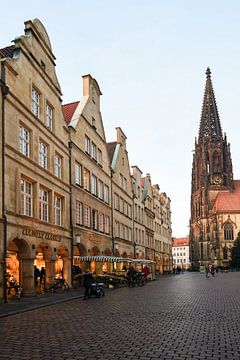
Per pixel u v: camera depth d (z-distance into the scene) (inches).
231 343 430.6
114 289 1393.9
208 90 6033.5
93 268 1626.5
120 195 2149.4
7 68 948.0
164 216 3907.5
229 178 5757.9
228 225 5447.8
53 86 1273.4
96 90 1792.6
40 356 371.2
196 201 5846.5
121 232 2140.7
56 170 1283.2
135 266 2439.7
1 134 897.5
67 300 928.9
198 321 589.3
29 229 1016.2
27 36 1083.9
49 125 1249.4
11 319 611.5
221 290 1327.5
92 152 1688.0
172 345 420.2
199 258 5629.9
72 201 1382.9
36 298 957.2
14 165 954.7
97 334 482.9
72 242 1353.3
